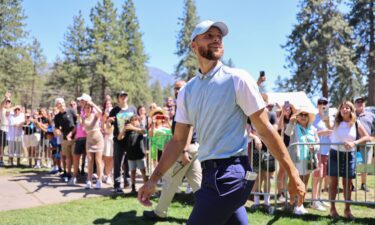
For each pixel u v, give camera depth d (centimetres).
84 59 4353
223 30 224
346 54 2753
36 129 950
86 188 687
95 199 597
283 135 630
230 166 209
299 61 2847
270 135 207
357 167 532
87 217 491
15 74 4103
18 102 4316
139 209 533
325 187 712
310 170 547
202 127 220
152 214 486
